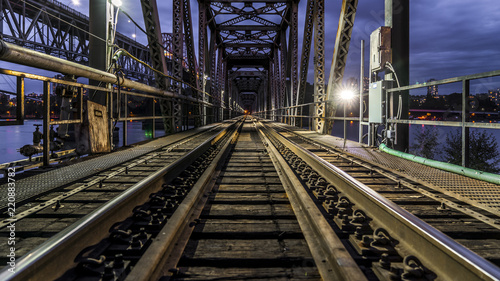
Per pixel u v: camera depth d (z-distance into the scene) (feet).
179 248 7.24
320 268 6.24
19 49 13.53
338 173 12.82
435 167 16.57
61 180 13.25
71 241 5.85
